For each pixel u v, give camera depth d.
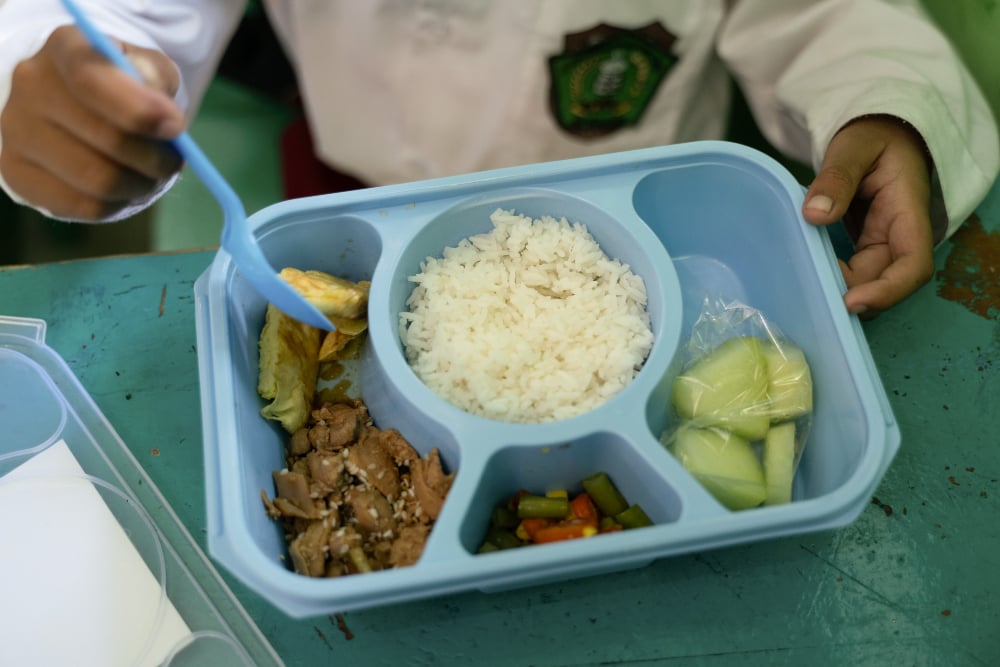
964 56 1.46
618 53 1.35
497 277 1.06
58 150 0.89
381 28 1.40
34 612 0.93
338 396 1.06
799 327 1.02
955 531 0.97
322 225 1.02
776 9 1.32
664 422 0.99
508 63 1.39
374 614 0.94
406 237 1.01
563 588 0.95
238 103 1.85
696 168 1.04
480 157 1.55
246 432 0.91
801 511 0.78
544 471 0.93
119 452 1.04
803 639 0.92
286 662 0.92
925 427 1.04
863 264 1.07
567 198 1.04
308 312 0.89
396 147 1.62
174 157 0.90
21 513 0.99
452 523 0.81
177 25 1.24
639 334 1.01
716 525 0.78
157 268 1.20
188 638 0.92
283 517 0.94
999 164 1.19
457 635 0.93
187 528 1.00
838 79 1.21
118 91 0.73
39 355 1.12
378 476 0.95
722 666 0.91
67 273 1.19
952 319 1.11
